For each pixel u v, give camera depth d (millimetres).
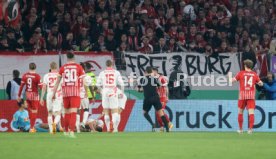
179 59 71375
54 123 57375
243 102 58938
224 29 77500
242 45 76875
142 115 68250
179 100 68688
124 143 41531
